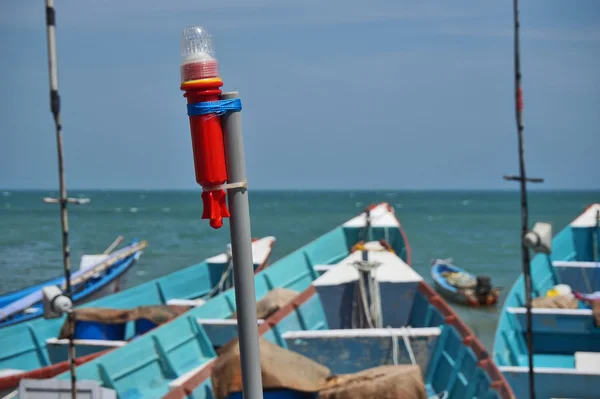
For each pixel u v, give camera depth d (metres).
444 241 78.88
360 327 15.69
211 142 4.36
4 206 193.88
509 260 61.09
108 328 18.38
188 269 24.52
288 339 13.82
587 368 14.45
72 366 8.27
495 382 11.34
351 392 10.84
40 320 18.00
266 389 10.77
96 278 29.19
